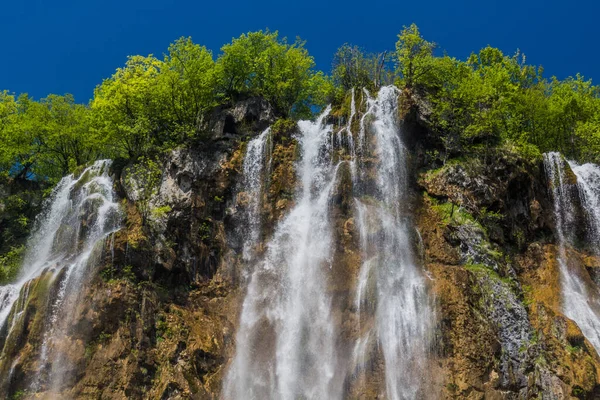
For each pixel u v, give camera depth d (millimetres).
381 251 29672
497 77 41656
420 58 37562
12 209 37344
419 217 31469
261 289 30406
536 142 41844
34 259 34219
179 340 27812
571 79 48375
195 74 37969
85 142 41531
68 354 27531
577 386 23766
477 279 27688
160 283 29859
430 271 29031
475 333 25766
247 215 32781
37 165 43219
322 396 26250
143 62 40781
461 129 34719
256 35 42438
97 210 33250
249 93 38281
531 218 32469
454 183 32219
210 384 26953
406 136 34094
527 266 30781
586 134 39594
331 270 29750
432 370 25344
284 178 33594
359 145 33906
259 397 27062
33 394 26719
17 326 27969
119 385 26641
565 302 29234
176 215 31281
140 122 36844
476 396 24312
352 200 31984
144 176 33688
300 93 42656
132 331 27922
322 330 28094
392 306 27453
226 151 34406
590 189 35031
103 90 39875
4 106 41938
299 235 31594
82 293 28922
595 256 32781
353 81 41906
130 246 29719
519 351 25453
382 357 26078
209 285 30672
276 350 28281
